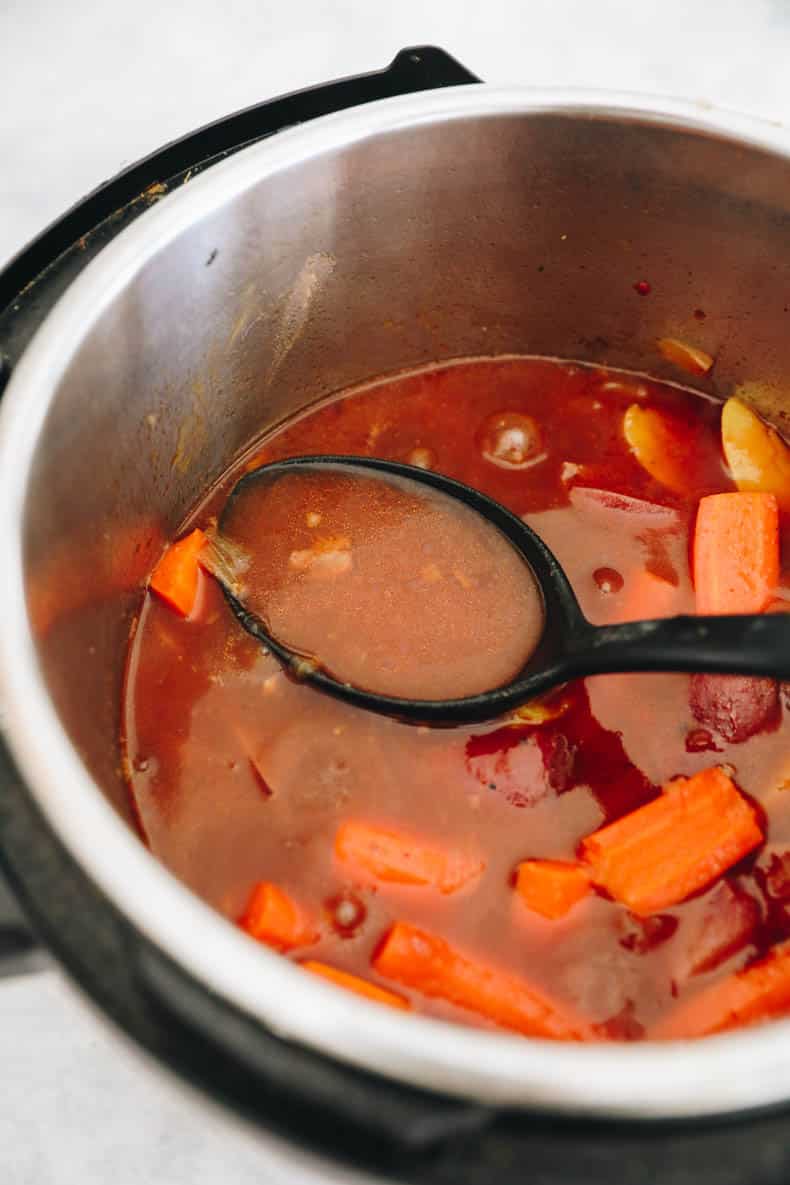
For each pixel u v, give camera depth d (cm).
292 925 37
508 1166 29
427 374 48
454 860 38
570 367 48
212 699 41
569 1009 37
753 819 39
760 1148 29
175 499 44
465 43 58
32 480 35
